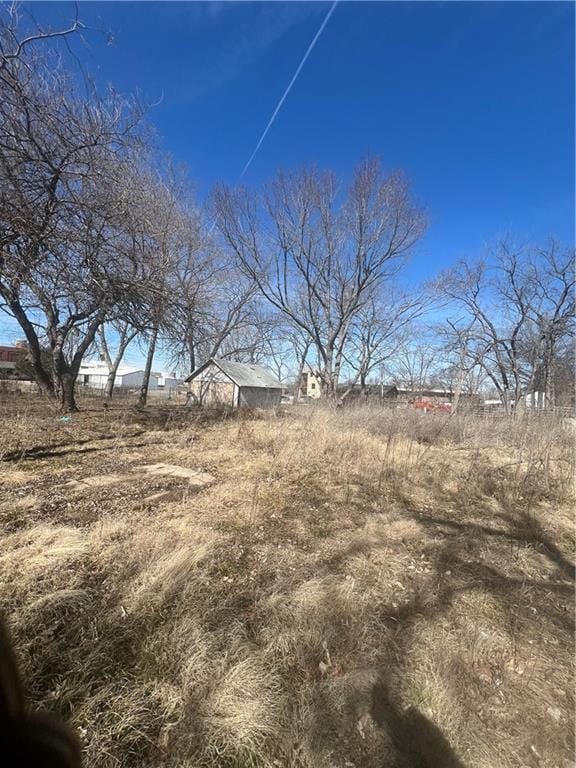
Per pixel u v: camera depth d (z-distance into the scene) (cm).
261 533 361
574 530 448
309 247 2377
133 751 151
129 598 237
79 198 602
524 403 1275
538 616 270
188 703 173
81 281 673
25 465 550
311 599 254
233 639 212
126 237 714
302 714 175
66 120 566
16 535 304
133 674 185
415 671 206
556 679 212
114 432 873
